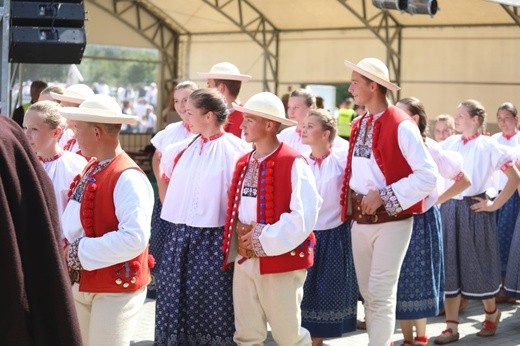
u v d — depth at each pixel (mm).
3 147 2586
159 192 6469
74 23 7344
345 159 6023
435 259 6379
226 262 5184
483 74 17266
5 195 2547
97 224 4164
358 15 17938
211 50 22203
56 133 4902
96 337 4152
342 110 18766
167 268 5430
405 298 6258
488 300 7328
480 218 7297
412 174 5266
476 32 17281
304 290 6008
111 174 4160
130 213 4070
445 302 7195
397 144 5324
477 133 7398
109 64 22375
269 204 4953
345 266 6059
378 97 5449
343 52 19391
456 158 6293
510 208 8945
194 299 5363
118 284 4145
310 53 20031
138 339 6715
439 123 7875
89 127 4176
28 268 2617
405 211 5406
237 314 5195
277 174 4969
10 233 2533
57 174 4898
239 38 21375
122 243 4020
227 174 5383
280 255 4953
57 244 2682
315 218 4941
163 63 23047
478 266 7223
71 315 2670
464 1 16047
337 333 6055
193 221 5363
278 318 5074
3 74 5906
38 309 2633
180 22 22344
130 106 22734
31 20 7258
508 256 8750
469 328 7660
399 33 18312
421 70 18062
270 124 5016
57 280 2648
